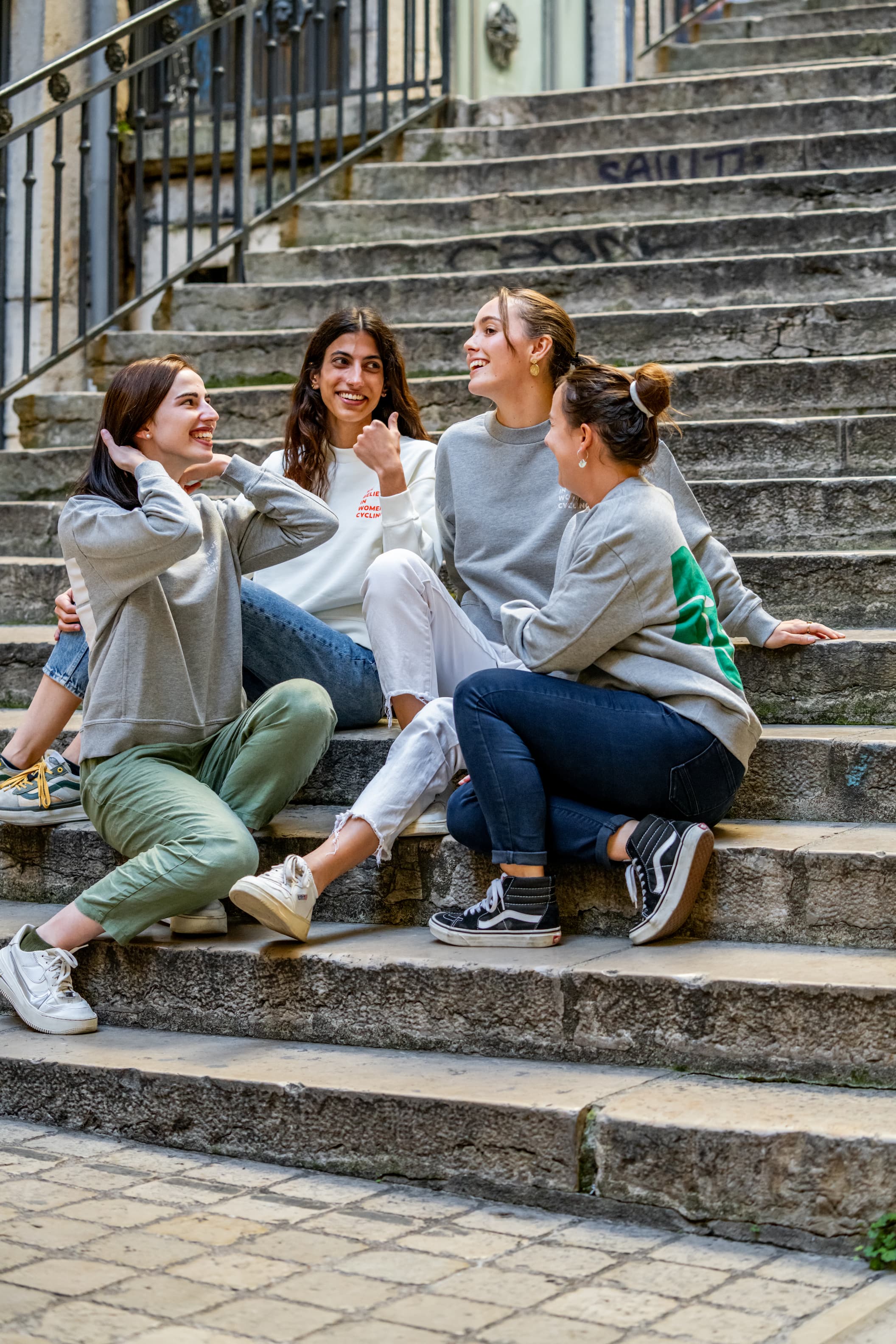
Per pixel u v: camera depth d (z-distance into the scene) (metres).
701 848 2.63
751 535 3.90
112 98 6.71
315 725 3.00
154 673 2.99
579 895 2.86
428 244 5.83
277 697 3.00
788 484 3.87
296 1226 2.24
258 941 2.89
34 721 3.26
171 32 5.78
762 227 5.41
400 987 2.68
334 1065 2.60
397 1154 2.42
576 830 2.74
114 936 2.87
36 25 6.86
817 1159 2.15
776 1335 1.87
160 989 2.89
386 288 5.54
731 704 2.70
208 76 7.35
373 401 3.44
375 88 7.27
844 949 2.66
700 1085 2.41
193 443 3.08
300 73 7.43
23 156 6.86
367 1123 2.44
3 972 2.89
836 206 5.62
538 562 3.20
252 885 2.71
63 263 6.91
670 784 2.70
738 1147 2.19
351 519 3.47
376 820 2.83
